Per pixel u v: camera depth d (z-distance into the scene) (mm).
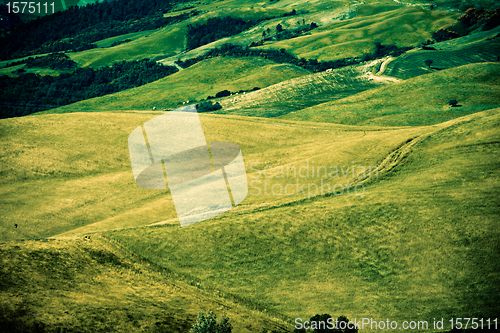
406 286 31656
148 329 22859
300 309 30281
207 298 30234
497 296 29031
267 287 32656
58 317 22141
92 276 29859
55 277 27922
